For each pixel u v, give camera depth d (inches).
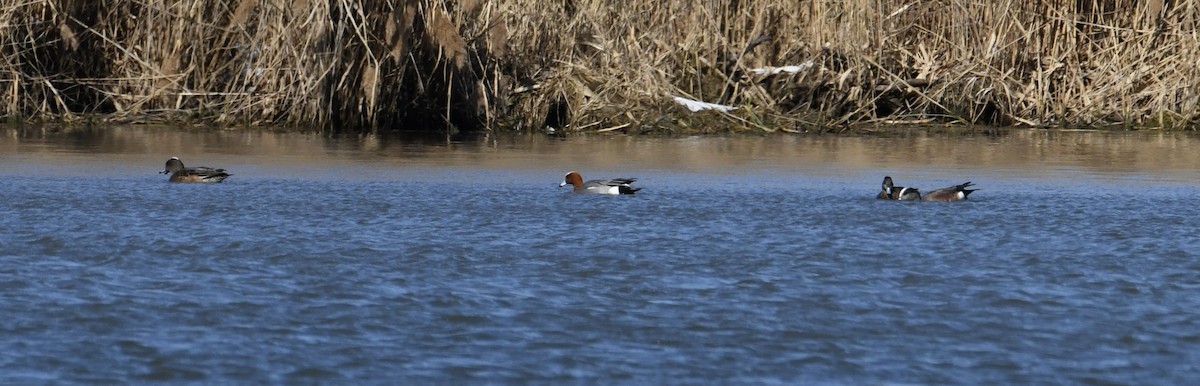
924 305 594.2
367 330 539.5
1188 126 1622.8
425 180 1068.5
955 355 511.5
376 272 660.7
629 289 625.9
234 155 1229.1
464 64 1542.8
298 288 617.6
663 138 1464.1
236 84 1541.6
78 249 716.7
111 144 1310.3
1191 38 1626.5
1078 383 474.9
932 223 850.1
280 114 1544.0
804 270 677.3
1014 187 1055.0
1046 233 807.7
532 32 1596.9
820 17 1654.8
